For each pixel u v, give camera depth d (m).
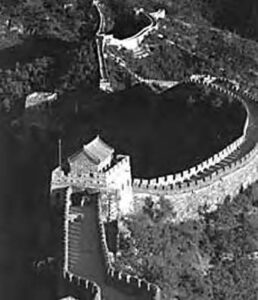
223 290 175.88
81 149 174.88
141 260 164.12
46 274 156.88
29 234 173.50
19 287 159.62
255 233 192.25
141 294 147.00
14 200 187.00
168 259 171.62
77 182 170.25
